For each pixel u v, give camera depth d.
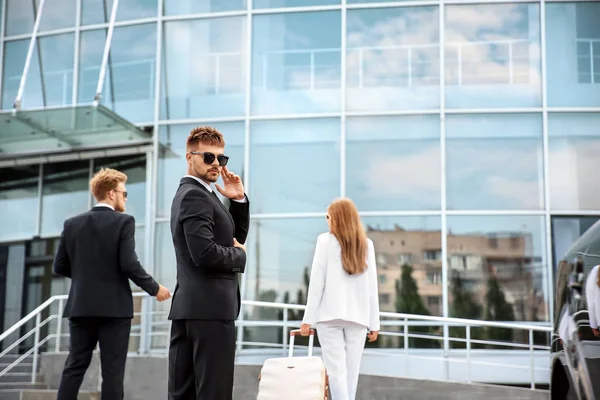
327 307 5.82
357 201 11.56
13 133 12.13
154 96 12.41
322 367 5.28
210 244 4.12
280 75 12.04
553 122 11.51
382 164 11.62
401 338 11.11
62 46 13.14
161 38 12.52
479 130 11.57
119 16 12.83
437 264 11.28
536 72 11.65
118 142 12.48
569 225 11.30
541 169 11.41
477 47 11.77
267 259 11.58
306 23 12.10
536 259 11.19
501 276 11.18
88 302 5.62
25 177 13.33
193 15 12.45
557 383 3.76
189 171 4.44
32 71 13.26
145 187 12.40
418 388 8.45
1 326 13.10
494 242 11.27
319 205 11.62
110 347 5.67
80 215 5.84
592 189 11.34
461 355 10.95
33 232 13.16
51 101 13.06
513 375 10.86
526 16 11.78
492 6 11.83
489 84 11.66
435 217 11.40
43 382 9.00
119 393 5.62
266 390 5.21
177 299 4.24
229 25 12.31
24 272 13.16
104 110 11.09
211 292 4.19
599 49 11.61
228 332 4.22
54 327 12.89
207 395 4.14
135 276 5.72
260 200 11.75
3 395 8.52
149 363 8.93
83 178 12.98
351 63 11.91
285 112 11.93
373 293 5.99
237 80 12.15
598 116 11.49
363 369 11.11
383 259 11.38
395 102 11.73
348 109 11.80
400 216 11.45
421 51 11.82
